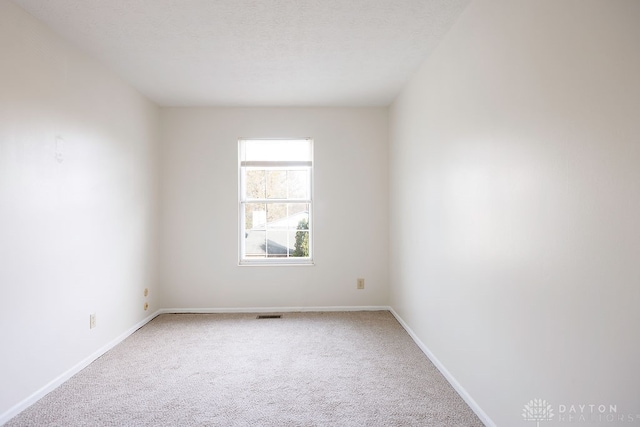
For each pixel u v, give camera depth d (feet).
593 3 4.16
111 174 10.77
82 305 9.26
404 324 12.48
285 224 14.97
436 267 9.31
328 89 12.64
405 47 9.43
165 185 14.47
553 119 4.85
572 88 4.49
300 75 11.36
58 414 7.11
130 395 7.88
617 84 3.85
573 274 4.49
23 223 7.29
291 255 15.03
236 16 7.92
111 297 10.72
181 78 11.51
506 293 6.00
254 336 11.71
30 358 7.47
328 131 14.71
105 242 10.40
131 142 12.09
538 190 5.18
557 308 4.78
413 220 11.35
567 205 4.59
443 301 8.82
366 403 7.55
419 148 10.73
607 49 3.97
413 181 11.35
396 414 7.13
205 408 7.35
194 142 14.53
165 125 14.48
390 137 14.40
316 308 14.69
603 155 4.03
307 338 11.51
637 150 3.63
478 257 6.99
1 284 6.77
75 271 8.98
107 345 10.48
